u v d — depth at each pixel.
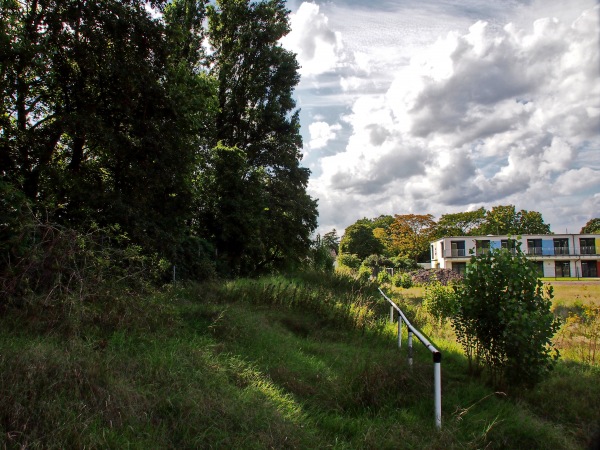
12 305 6.39
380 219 110.31
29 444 3.35
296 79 30.27
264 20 29.50
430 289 14.02
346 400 5.62
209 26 29.77
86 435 3.55
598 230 90.00
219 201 24.69
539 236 62.16
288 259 29.25
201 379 5.13
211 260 22.47
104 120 13.62
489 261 7.06
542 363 6.29
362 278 20.62
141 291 7.93
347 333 10.61
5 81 11.42
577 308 15.26
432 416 5.27
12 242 6.69
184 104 15.33
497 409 5.57
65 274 6.98
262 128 29.91
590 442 4.87
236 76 29.78
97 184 13.48
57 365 4.42
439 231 82.62
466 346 7.49
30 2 12.60
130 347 5.98
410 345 6.96
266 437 4.04
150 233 14.45
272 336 8.67
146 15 14.10
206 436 3.96
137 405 4.19
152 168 14.16
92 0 12.63
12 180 11.42
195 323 8.47
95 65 12.79
